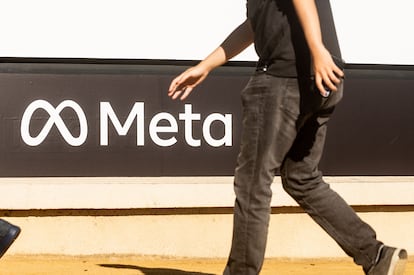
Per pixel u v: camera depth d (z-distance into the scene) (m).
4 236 5.00
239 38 5.18
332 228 5.11
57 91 7.00
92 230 6.69
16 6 7.04
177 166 7.09
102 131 7.02
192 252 6.79
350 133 7.26
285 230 6.86
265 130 4.71
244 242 4.80
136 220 6.73
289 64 4.67
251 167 4.76
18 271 6.16
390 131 7.34
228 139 7.14
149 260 6.74
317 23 4.52
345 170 7.25
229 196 6.73
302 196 5.10
